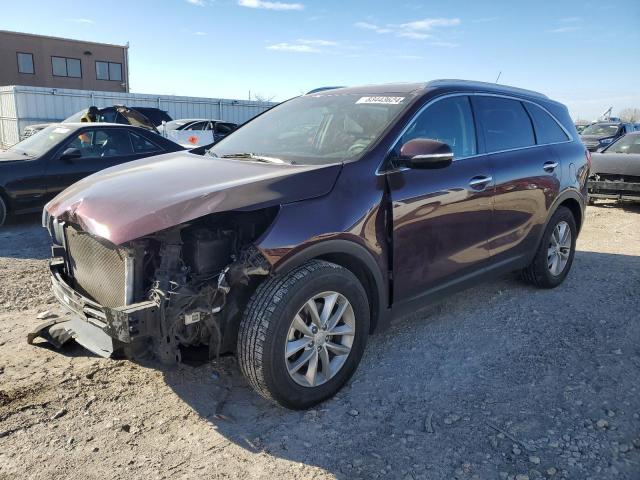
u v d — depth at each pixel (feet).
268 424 9.76
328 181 10.25
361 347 10.83
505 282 17.81
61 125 27.96
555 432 9.54
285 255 9.30
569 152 17.01
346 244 10.16
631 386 11.14
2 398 10.23
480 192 13.12
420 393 10.86
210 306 9.12
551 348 12.91
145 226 8.79
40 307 15.05
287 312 9.38
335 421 9.87
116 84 145.18
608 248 23.32
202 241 9.16
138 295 9.14
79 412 9.95
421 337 13.51
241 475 8.39
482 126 13.92
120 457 8.74
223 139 14.83
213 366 11.78
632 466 8.66
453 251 12.66
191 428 9.59
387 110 12.27
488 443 9.24
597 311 15.30
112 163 27.09
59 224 11.03
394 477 8.41
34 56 131.85
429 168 10.95
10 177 24.26
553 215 16.35
